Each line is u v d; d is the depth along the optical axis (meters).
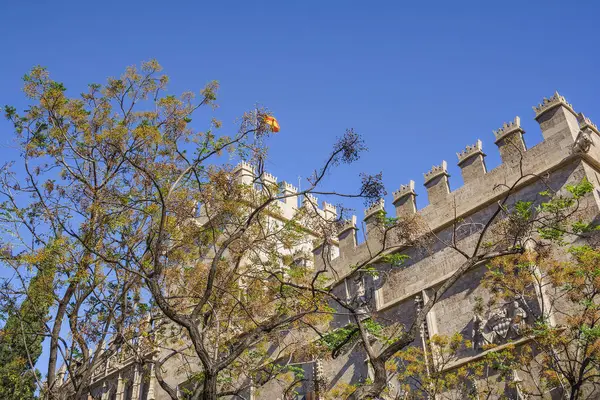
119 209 20.11
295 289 21.69
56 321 19.03
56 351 18.89
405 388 22.84
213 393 12.98
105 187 20.30
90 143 20.55
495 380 21.98
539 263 20.17
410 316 26.52
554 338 18.62
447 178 28.42
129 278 20.11
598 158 24.61
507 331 22.47
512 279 21.19
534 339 20.11
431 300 13.36
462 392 22.27
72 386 21.06
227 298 22.41
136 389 38.62
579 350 19.95
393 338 25.70
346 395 23.95
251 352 24.97
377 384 12.34
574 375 18.59
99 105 21.22
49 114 20.31
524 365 20.34
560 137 24.41
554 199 21.66
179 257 21.52
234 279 22.20
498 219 24.92
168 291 21.55
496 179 26.02
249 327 22.97
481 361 21.34
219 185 19.64
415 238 18.14
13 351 30.66
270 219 26.30
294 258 31.34
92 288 19.42
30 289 19.73
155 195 20.23
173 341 25.23
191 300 22.20
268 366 25.47
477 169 26.97
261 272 22.55
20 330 22.41
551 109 25.23
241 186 20.19
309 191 15.59
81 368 19.33
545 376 19.42
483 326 23.25
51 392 18.55
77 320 19.67
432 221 27.80
